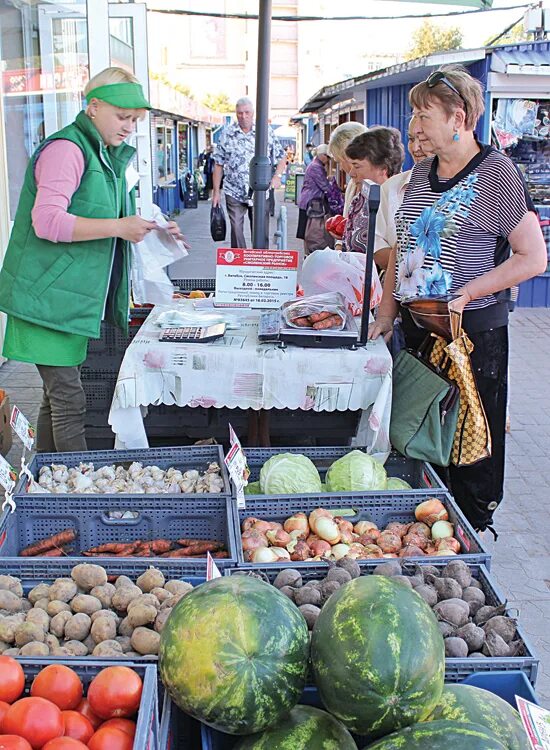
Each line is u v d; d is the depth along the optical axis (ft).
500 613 8.16
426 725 5.78
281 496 10.54
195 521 10.54
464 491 12.84
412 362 12.34
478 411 11.79
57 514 10.46
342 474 11.30
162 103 70.28
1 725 5.69
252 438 13.79
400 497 10.76
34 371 24.52
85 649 7.51
